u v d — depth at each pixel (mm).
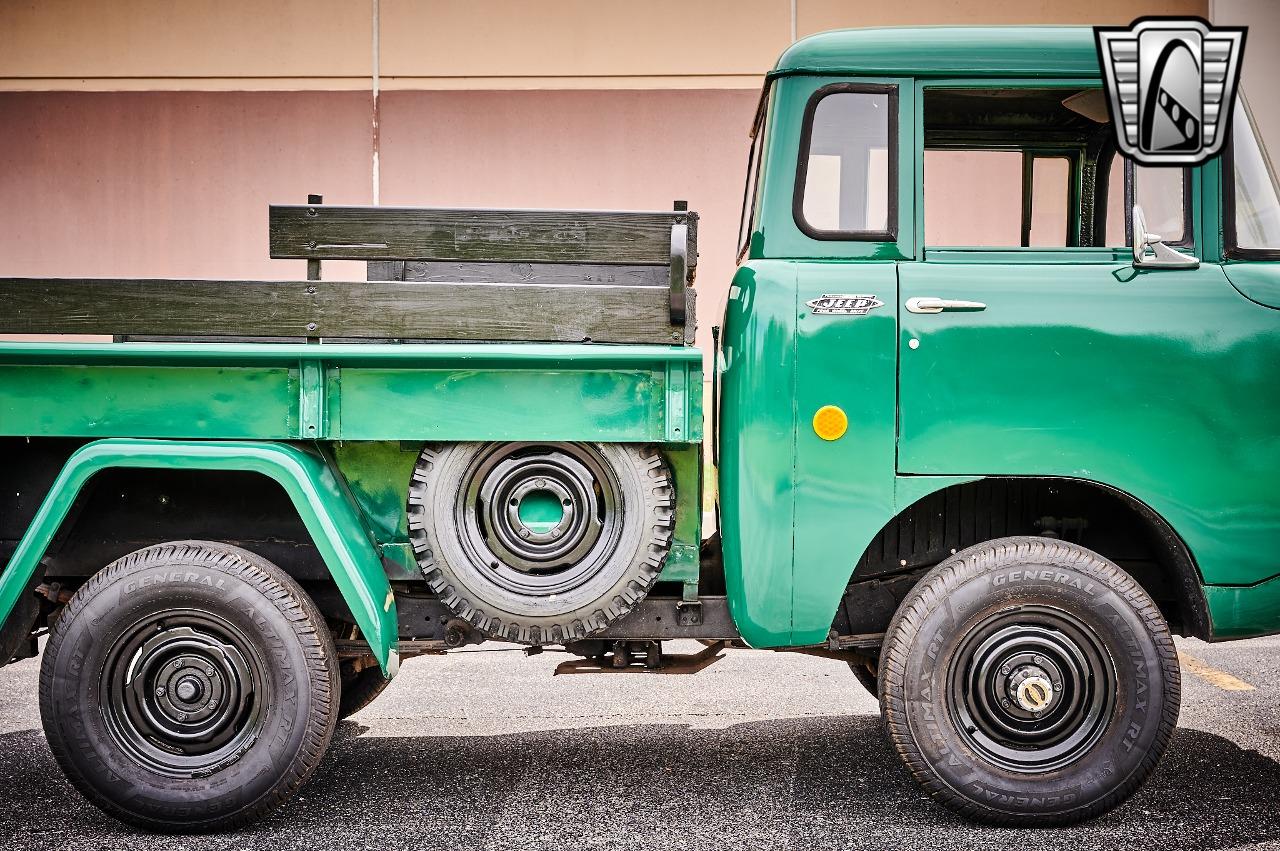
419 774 3576
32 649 3256
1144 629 2967
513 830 3080
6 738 3984
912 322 3031
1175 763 3615
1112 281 3057
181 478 3330
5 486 3318
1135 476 3006
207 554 3006
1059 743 3029
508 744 3918
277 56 8141
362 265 8250
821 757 3742
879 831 3047
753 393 3039
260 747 2975
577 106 8062
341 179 8203
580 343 3068
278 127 8188
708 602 3268
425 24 8070
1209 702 4395
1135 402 3008
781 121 3174
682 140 8023
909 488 3031
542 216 3117
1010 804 2982
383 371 3021
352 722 4211
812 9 7879
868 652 3447
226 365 3025
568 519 3088
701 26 7949
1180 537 3029
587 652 3430
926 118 3373
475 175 8148
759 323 3049
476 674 5020
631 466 3066
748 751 3818
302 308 3084
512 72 8062
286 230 3123
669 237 3111
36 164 8258
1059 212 3412
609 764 3678
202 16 8117
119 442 2986
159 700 3008
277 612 2973
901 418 3025
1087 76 3109
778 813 3201
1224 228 3123
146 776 2967
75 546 3316
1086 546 3436
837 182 3156
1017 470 3012
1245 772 3521
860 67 3143
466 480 3088
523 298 3066
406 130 8148
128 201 8258
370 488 3225
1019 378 3014
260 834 3059
